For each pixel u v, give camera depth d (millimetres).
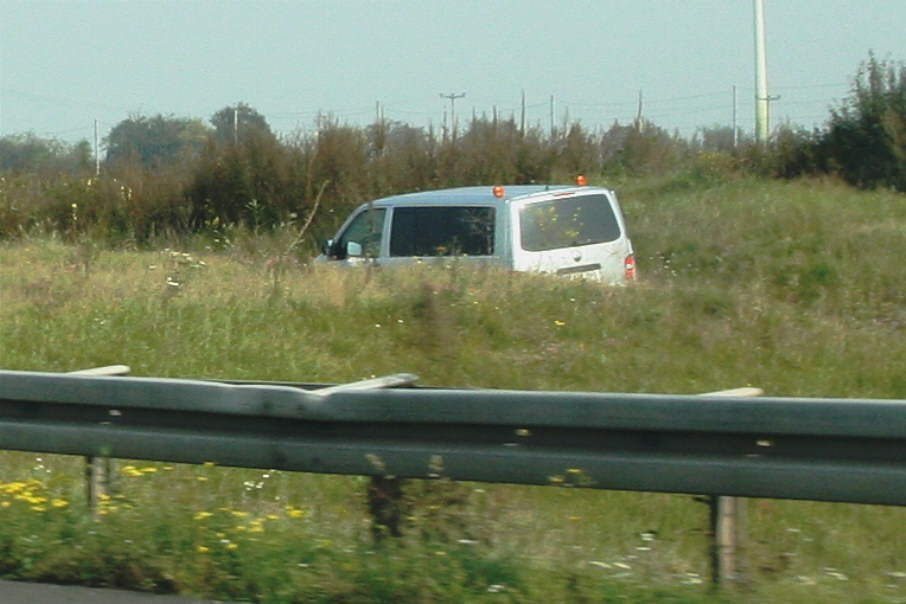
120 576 15172
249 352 27781
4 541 15727
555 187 40531
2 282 35000
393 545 15164
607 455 14523
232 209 71938
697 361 28203
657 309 31141
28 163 78750
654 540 15797
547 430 14828
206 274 35250
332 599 14203
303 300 31359
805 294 43500
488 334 29266
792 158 74250
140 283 33844
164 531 15609
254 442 16047
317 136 72688
